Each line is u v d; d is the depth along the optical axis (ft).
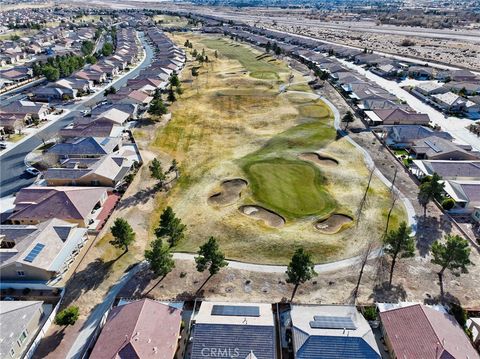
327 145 309.83
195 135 332.80
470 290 166.40
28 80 514.68
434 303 159.12
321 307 149.48
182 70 568.82
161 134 333.62
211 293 165.68
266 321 138.72
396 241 170.19
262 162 281.33
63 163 269.44
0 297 166.20
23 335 140.87
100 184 250.78
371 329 139.13
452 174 249.55
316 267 179.42
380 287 167.84
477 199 220.02
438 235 201.36
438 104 413.59
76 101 431.02
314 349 128.26
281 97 432.25
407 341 131.34
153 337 131.95
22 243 179.73
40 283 170.81
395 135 319.88
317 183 253.65
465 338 134.41
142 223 214.90
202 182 256.52
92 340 142.82
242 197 239.50
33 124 358.23
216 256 164.66
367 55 613.93
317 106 403.13
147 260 176.04
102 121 332.80
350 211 223.30
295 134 331.98
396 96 429.79
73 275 175.22
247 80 499.10
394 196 237.86
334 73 517.14
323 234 203.41
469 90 442.50
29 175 266.98
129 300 161.17
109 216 215.92
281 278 173.78
